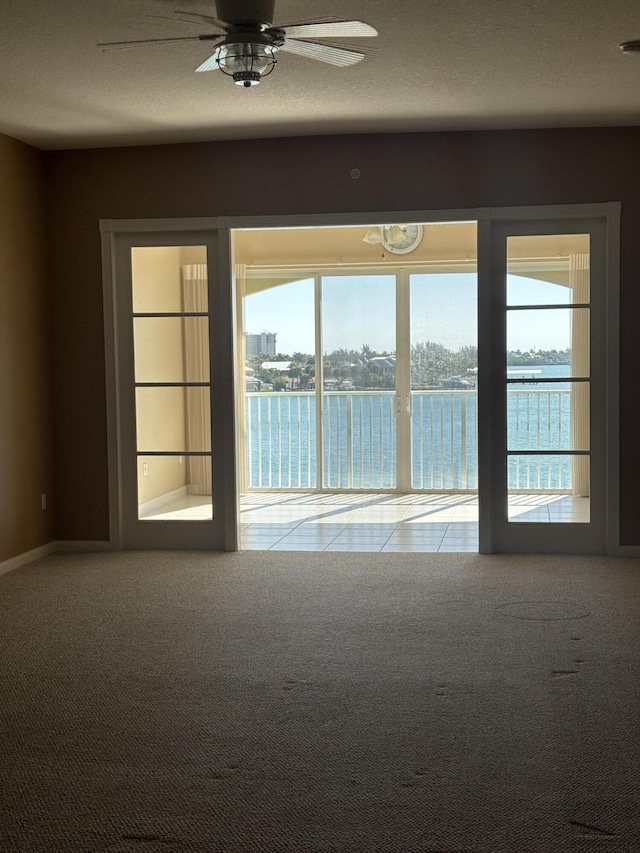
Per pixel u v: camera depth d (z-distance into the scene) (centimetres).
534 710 306
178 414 582
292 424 851
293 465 854
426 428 829
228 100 470
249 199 561
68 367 585
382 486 838
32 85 438
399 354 826
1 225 527
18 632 407
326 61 354
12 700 324
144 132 535
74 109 482
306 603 448
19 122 507
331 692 326
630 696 318
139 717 307
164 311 579
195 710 312
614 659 356
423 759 271
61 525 593
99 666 359
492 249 551
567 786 252
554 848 220
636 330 536
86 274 579
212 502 584
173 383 580
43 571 529
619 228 533
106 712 312
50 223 580
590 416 550
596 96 470
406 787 253
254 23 321
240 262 838
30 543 561
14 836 230
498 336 556
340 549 580
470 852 219
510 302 554
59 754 279
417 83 444
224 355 572
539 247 549
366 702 316
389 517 702
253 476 861
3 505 529
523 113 503
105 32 369
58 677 347
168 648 380
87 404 585
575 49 397
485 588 471
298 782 257
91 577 512
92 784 259
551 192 538
